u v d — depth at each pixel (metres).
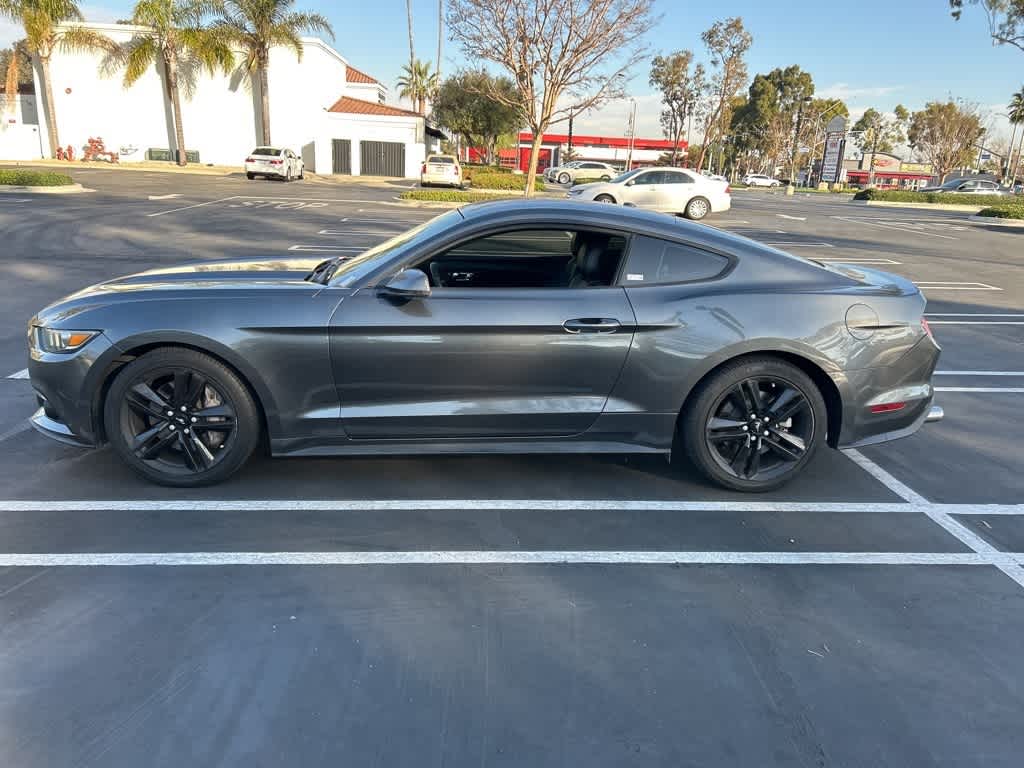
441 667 2.42
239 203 20.94
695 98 63.94
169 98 37.06
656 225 3.71
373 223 17.16
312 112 37.97
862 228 22.17
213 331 3.40
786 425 3.76
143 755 2.01
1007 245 18.88
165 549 3.11
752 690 2.37
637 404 3.62
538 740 2.12
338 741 2.09
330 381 3.49
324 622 2.64
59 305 3.62
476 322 3.45
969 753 2.13
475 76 27.41
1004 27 26.33
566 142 80.94
